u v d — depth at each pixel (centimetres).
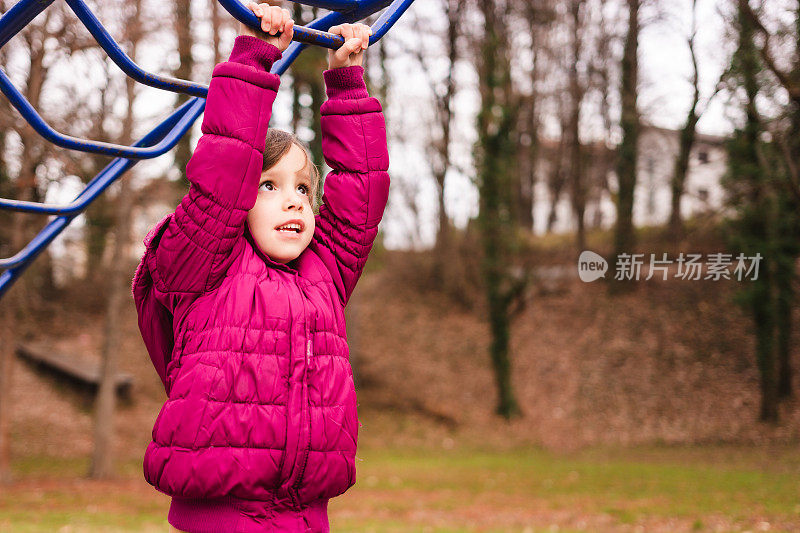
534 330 2267
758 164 1328
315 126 1775
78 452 1719
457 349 2308
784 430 1625
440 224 2694
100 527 849
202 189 130
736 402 1778
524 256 2192
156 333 147
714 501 1005
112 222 1520
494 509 1037
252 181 133
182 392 127
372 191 157
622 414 1853
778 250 1641
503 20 2283
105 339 1504
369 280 2728
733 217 1619
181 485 123
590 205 2861
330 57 157
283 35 139
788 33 1009
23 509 1058
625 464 1481
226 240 132
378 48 2166
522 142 2831
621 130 2141
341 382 137
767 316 1684
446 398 2081
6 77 161
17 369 2119
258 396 127
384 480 1358
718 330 2031
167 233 133
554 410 1945
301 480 128
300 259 150
